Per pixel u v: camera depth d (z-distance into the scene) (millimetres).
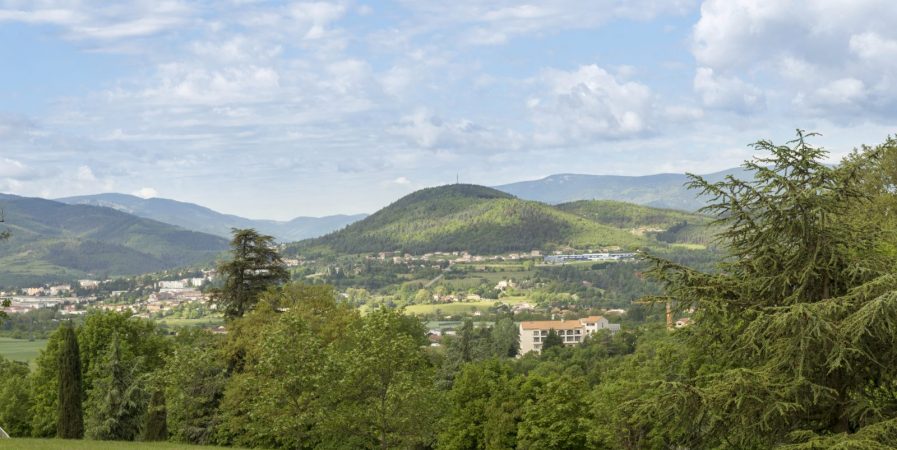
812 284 19703
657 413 19047
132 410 50938
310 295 55094
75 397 43844
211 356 46000
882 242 21047
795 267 19656
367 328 37312
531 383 55875
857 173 19766
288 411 36219
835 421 18641
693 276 20141
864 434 16469
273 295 53469
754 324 18219
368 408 35875
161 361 61000
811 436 17047
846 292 19391
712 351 20953
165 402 45281
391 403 35781
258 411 36438
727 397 18078
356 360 35656
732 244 20719
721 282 20031
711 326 20453
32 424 59938
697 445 19969
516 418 55125
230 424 42719
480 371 60312
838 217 20297
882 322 16547
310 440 39312
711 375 18672
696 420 18797
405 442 36688
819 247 19266
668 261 20750
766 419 17844
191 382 45500
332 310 53688
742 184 20078
